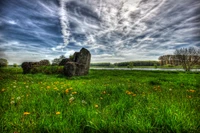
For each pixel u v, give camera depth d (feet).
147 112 11.02
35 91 20.56
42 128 8.92
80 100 15.67
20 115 10.83
